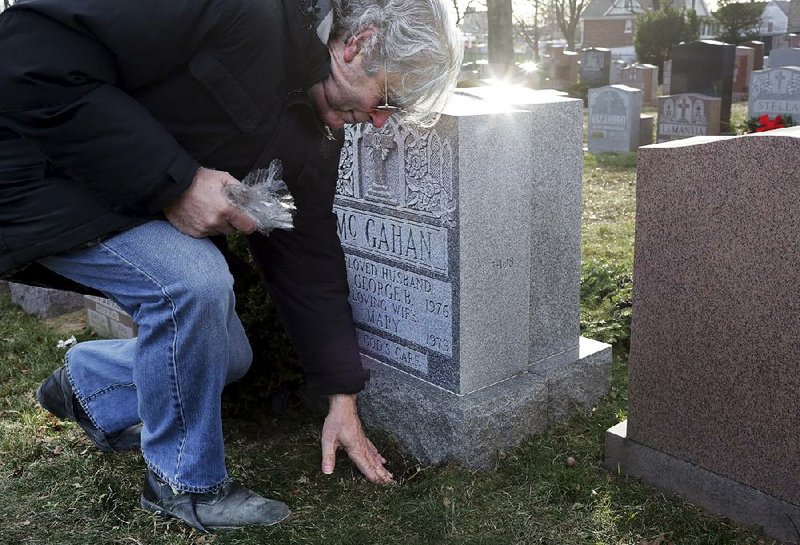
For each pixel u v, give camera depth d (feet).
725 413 7.22
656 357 7.68
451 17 6.07
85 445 9.01
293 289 7.88
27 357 12.51
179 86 5.85
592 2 164.96
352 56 6.09
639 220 7.53
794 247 6.40
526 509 7.64
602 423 9.30
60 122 5.47
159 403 6.93
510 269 8.66
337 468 8.55
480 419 8.36
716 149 6.76
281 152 6.46
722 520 7.39
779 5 176.14
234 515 7.22
